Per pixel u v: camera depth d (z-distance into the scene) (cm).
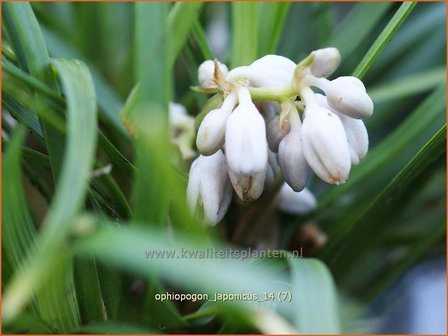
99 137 6
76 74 5
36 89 5
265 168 5
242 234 7
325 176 5
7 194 5
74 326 5
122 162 6
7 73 6
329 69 6
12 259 5
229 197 6
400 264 8
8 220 5
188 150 7
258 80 6
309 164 5
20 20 6
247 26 7
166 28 5
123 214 6
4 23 6
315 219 8
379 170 8
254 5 7
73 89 5
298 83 5
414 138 8
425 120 8
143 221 5
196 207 6
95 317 6
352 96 5
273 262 5
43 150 8
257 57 8
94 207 6
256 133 5
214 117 5
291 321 6
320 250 7
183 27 7
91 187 6
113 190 6
